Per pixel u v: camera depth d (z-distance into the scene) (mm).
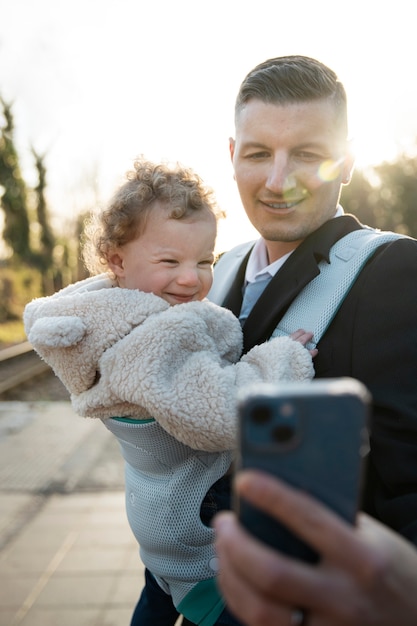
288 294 1450
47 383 11164
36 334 1361
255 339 1508
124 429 1428
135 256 1574
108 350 1396
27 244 26609
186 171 1663
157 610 1750
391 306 1263
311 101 1507
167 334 1340
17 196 25719
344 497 597
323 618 564
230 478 1507
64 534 4090
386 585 569
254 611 575
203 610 1447
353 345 1293
